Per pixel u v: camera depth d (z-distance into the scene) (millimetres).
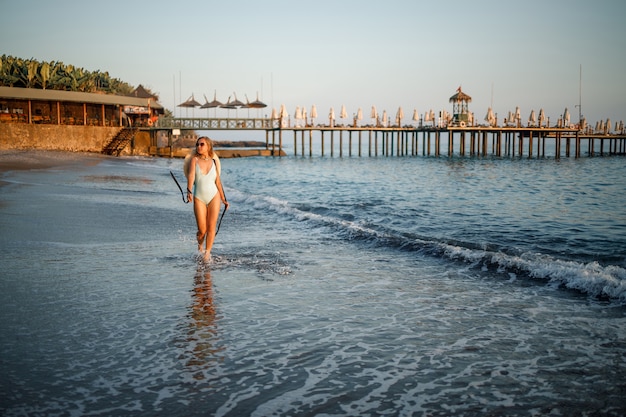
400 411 3326
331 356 4227
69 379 3650
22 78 55750
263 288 6352
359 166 51094
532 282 6820
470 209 16547
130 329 4727
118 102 55219
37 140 47094
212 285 6402
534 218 14500
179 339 4512
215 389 3566
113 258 7703
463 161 60938
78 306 5352
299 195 21594
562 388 3701
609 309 5629
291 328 4895
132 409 3242
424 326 5039
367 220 13883
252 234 10648
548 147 131375
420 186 26875
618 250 9828
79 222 10891
